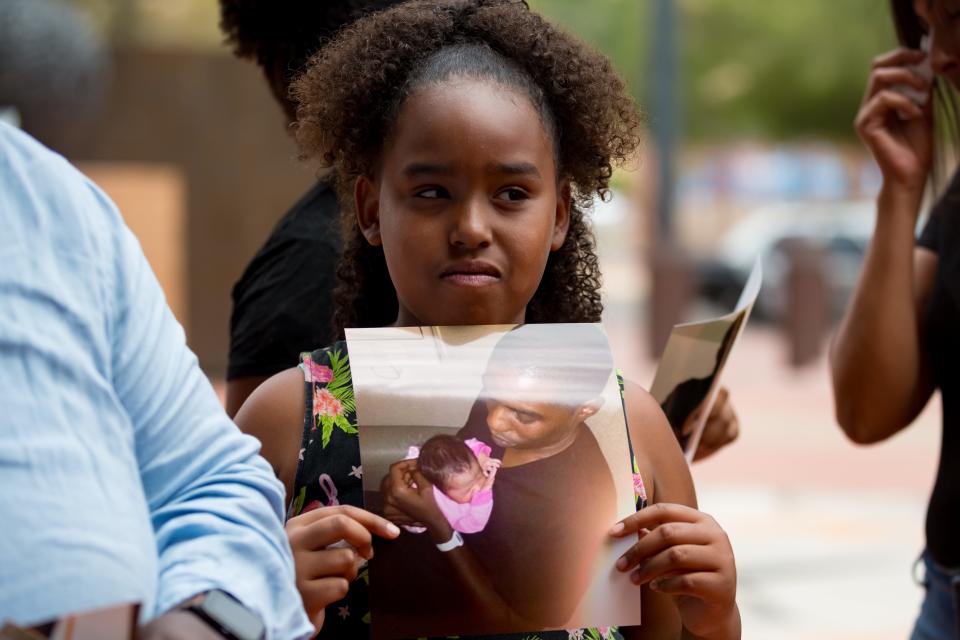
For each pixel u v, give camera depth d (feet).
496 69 7.65
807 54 100.17
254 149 42.86
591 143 8.24
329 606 7.00
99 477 5.19
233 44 10.85
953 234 10.93
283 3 9.91
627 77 8.80
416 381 7.06
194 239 42.78
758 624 22.79
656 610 7.61
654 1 68.49
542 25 8.14
